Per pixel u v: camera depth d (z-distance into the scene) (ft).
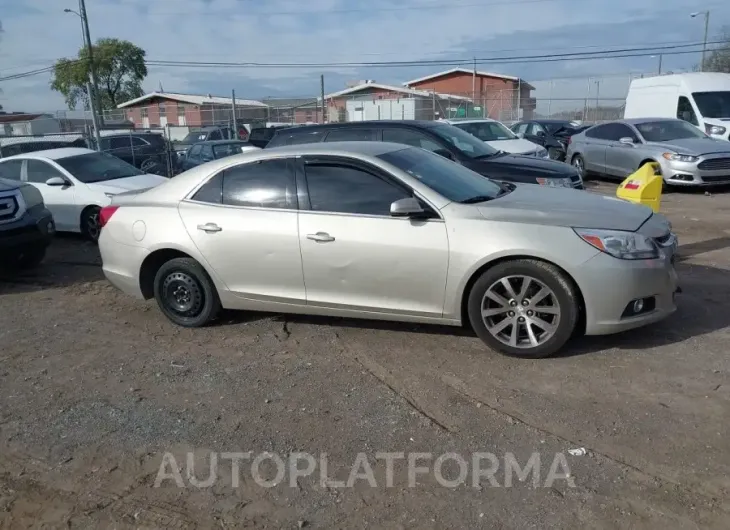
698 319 17.69
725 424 12.30
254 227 17.35
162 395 14.79
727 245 27.40
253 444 12.45
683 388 13.76
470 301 15.72
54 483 11.52
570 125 73.31
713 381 14.02
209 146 57.21
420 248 15.72
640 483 10.66
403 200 15.66
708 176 42.70
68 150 36.78
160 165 67.26
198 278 18.51
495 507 10.26
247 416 13.57
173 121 174.29
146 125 170.91
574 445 11.85
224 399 14.42
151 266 19.33
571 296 14.87
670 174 43.57
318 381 15.05
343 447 12.18
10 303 22.88
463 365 15.46
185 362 16.61
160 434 13.01
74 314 21.17
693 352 15.51
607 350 15.79
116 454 12.36
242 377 15.49
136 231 18.88
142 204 19.12
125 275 19.35
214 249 17.85
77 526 10.32
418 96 134.51
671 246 15.83
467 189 17.30
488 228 15.35
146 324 19.69
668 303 15.66
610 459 11.37
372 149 17.46
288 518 10.26
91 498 11.03
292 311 17.66
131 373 16.11
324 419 13.26
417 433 12.55
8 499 11.10
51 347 18.20
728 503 10.08
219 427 13.19
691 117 53.31
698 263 24.27
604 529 9.63
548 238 14.93
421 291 15.99
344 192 16.74
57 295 23.63
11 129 128.06
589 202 16.80
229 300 18.25
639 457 11.37
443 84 201.05
